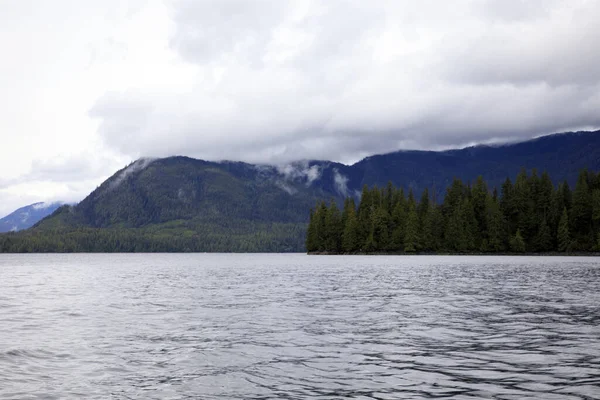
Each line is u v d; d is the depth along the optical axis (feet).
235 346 65.10
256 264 398.83
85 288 164.86
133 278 222.48
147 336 72.69
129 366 54.49
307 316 92.53
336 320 87.30
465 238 537.65
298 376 50.08
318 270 269.23
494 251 532.73
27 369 53.21
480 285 158.20
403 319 87.97
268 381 48.32
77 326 82.38
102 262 509.76
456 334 73.20
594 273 219.00
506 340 68.54
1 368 53.52
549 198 549.95
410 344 66.08
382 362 55.88
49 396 43.78
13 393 44.57
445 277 196.75
